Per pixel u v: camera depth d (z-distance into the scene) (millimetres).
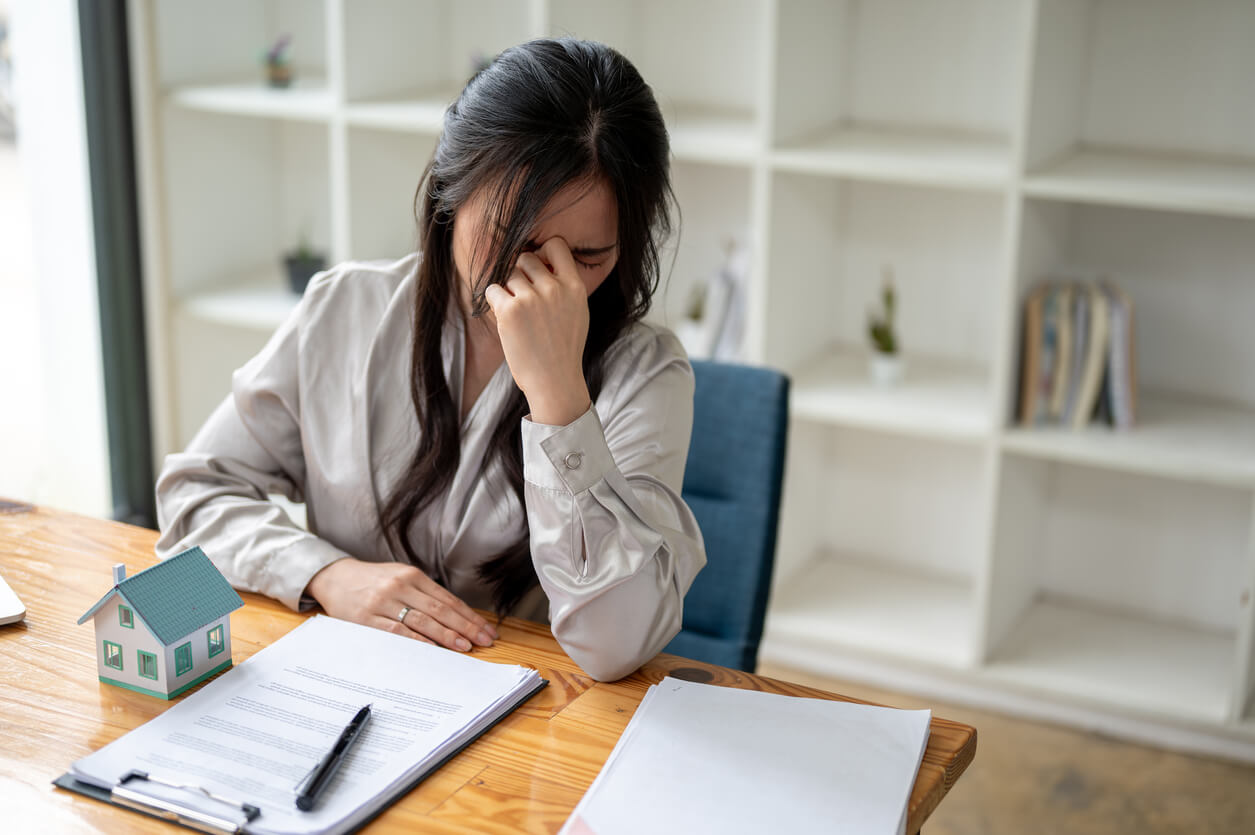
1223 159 2346
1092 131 2443
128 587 1028
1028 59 2090
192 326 2965
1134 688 2334
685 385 1320
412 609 1202
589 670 1122
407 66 2820
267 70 2914
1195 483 2490
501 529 1326
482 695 1057
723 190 2723
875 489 2787
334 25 2584
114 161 2771
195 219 2943
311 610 1250
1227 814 2156
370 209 2775
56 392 2812
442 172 1165
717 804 918
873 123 2623
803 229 2521
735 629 1490
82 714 1018
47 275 2750
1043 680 2359
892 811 917
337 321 1398
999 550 2383
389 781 924
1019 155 2148
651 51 2744
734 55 2676
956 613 2605
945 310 2646
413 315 1342
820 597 2650
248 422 1410
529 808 920
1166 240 2416
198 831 872
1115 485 2562
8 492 2896
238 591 1283
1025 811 2150
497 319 1116
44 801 899
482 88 1138
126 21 2729
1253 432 2311
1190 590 2553
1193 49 2318
